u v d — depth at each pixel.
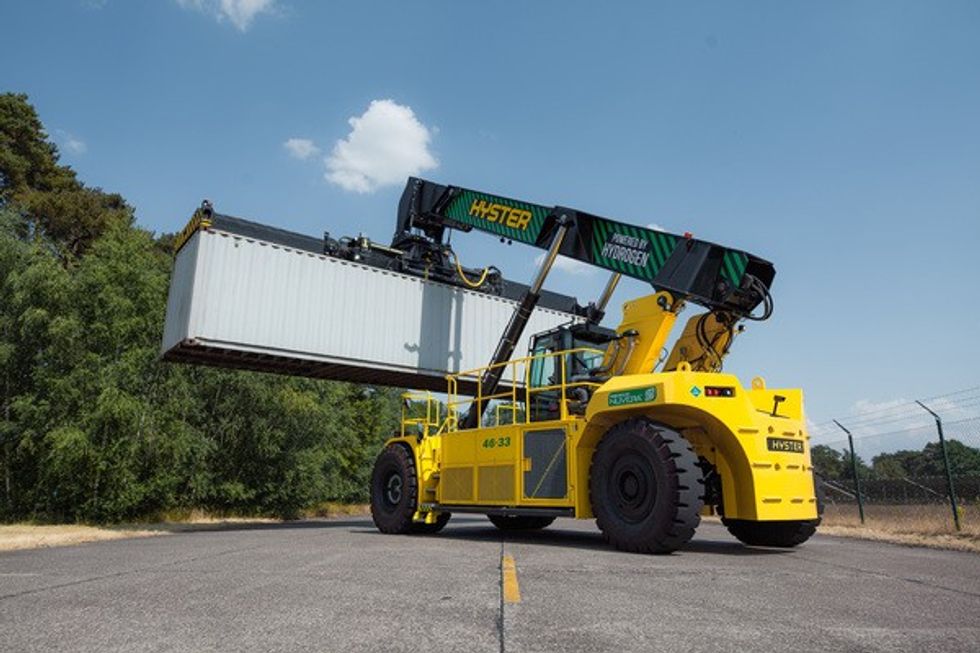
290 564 5.23
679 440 6.19
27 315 14.82
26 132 30.91
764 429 6.40
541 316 15.36
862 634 2.87
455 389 10.17
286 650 2.58
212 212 11.26
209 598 3.67
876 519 12.02
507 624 3.00
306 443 20.97
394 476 9.88
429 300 13.48
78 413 14.73
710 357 7.51
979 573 5.06
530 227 10.30
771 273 7.34
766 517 6.22
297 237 12.23
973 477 15.15
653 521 6.07
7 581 4.48
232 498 18.89
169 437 15.92
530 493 7.66
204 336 10.80
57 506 15.34
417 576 4.49
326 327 12.09
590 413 7.00
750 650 2.58
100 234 28.94
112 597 3.74
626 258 8.40
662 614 3.24
